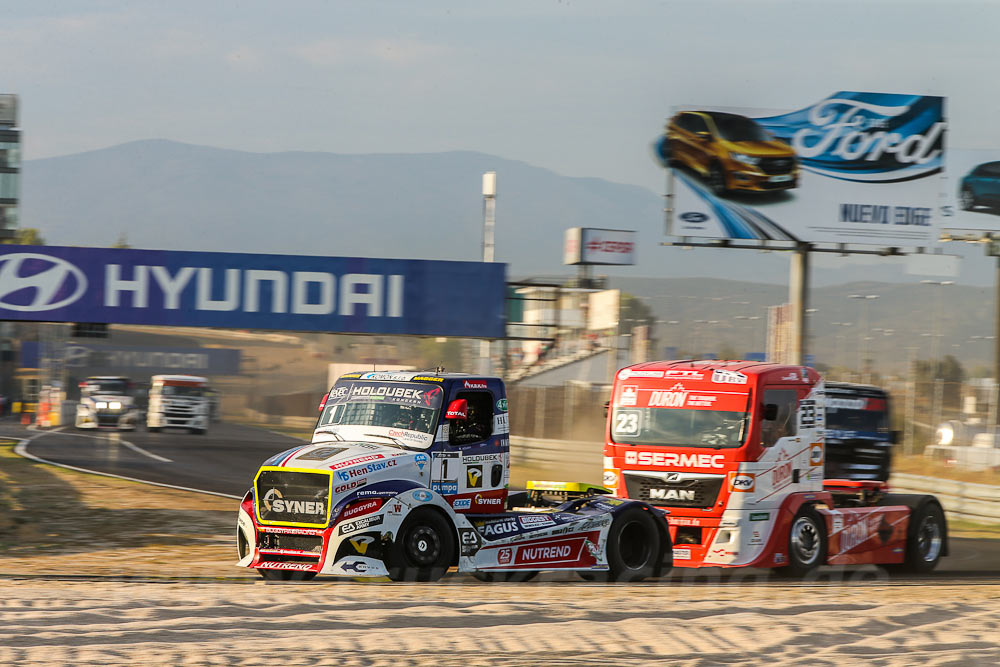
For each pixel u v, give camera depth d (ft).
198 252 316.81
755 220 473.67
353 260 320.50
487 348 346.95
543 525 162.61
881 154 481.46
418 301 321.52
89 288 314.35
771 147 475.72
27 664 85.35
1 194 384.47
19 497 282.97
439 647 94.94
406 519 150.41
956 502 303.07
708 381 186.39
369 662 88.02
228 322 317.01
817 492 191.11
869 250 483.51
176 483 338.95
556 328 380.37
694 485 182.80
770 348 512.63
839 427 218.18
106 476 353.92
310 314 318.65
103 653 89.56
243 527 153.07
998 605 130.52
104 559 181.57
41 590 130.62
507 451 164.55
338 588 138.72
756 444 181.47
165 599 119.65
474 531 156.56
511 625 107.14
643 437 188.65
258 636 98.48
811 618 112.78
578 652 94.17
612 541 168.35
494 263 324.39
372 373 165.78
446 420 157.69
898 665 89.61
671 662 90.48
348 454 150.92
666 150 472.44
